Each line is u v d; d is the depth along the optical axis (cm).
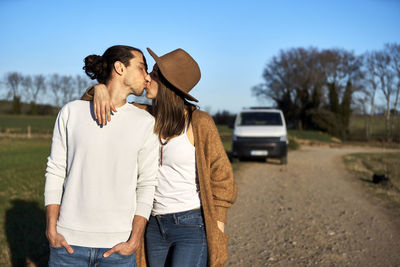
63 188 193
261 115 1372
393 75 4531
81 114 191
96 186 183
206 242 215
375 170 1290
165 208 216
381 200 752
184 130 219
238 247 458
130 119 193
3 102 5416
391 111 4594
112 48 202
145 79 206
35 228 443
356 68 5278
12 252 378
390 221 585
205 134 217
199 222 215
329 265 404
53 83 4959
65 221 183
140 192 197
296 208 672
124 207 187
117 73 199
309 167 1315
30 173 849
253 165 1295
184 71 215
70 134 189
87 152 185
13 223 463
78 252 182
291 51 5756
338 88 5372
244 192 819
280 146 1277
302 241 483
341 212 645
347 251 447
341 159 1744
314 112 4734
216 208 219
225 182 218
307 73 5506
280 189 864
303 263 409
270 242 478
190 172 218
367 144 4012
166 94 216
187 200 216
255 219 591
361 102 5022
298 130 4672
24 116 4656
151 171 200
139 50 210
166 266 221
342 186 923
